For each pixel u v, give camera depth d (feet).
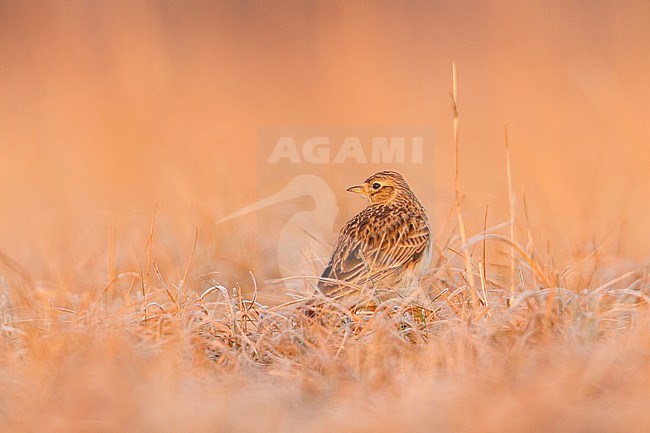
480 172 63.16
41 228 55.31
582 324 29.40
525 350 27.48
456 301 32.91
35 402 25.13
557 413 23.47
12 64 96.58
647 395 24.29
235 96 88.53
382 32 102.12
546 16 98.43
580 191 54.85
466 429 23.26
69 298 36.14
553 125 74.33
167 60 84.33
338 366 28.07
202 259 42.29
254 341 30.78
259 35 105.40
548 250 36.47
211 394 25.72
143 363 27.37
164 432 23.75
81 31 94.79
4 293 36.32
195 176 61.46
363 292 33.71
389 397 25.38
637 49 92.38
